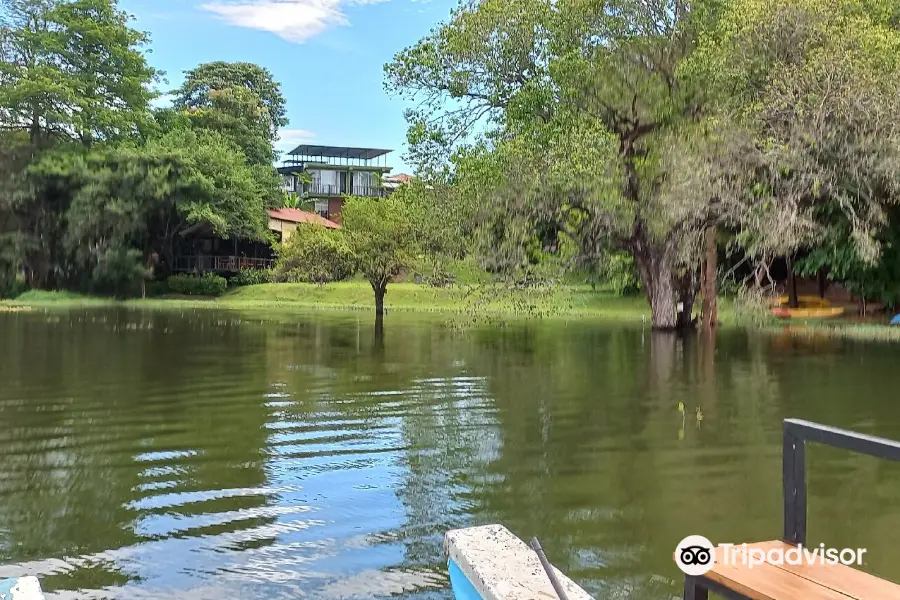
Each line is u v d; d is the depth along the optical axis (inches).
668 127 750.5
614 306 1288.1
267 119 2447.1
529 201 687.7
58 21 1758.1
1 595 119.4
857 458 297.1
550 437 334.3
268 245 2005.4
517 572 125.6
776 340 761.6
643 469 283.1
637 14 762.8
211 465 287.3
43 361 576.4
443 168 719.7
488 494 253.8
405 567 193.3
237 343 719.7
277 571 190.7
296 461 293.9
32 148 1690.5
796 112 669.9
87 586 181.5
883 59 655.8
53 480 266.7
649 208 763.4
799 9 660.7
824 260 979.9
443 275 772.0
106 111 1758.1
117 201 1617.9
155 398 422.0
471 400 420.5
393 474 276.4
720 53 689.0
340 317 1123.3
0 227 1657.2
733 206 716.0
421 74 749.9
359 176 2721.5
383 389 456.1
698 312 1020.5
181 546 206.8
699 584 105.5
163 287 1787.6
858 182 723.4
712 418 372.2
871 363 577.6
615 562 196.9
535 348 685.9
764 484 263.6
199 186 1680.6
